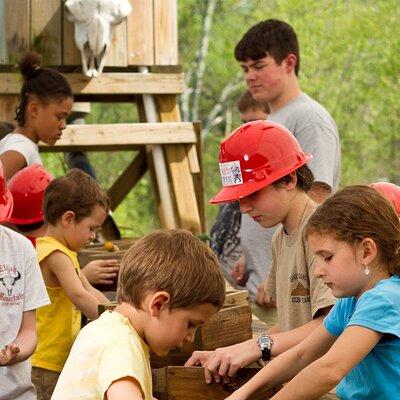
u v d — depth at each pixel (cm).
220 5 2920
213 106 2886
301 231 480
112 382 355
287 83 721
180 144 926
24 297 508
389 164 2567
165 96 941
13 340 501
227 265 843
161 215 934
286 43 722
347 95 2477
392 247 402
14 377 504
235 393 432
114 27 893
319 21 2438
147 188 2597
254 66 721
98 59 891
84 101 980
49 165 2030
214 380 455
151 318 374
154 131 906
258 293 709
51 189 608
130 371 356
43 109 717
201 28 2794
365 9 2442
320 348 436
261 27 730
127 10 880
